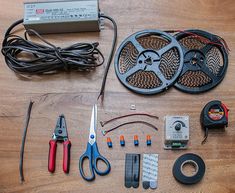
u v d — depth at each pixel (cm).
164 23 109
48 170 95
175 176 92
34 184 94
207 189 91
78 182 94
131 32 109
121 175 94
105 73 103
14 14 114
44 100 103
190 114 99
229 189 91
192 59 103
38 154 97
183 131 94
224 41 106
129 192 92
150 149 96
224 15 110
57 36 110
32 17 106
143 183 92
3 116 102
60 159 96
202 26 109
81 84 104
